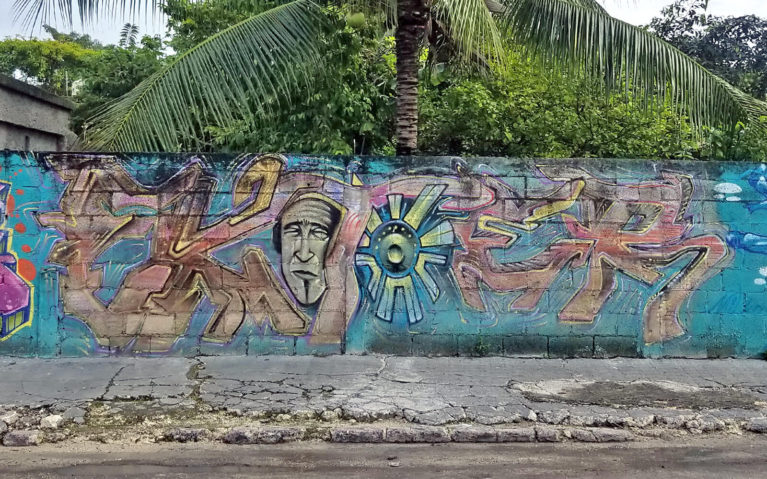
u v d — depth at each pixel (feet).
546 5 26.07
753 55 60.85
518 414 19.27
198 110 24.86
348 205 25.57
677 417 19.20
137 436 17.89
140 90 25.21
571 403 20.38
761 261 26.30
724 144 33.04
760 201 26.23
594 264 25.96
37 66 91.50
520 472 15.74
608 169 25.91
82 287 25.09
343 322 25.66
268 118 33.73
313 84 32.53
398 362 24.77
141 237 25.23
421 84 38.17
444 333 25.79
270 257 25.49
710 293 26.18
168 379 22.36
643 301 26.05
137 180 25.17
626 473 15.70
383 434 18.10
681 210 26.08
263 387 21.56
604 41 25.72
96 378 22.40
